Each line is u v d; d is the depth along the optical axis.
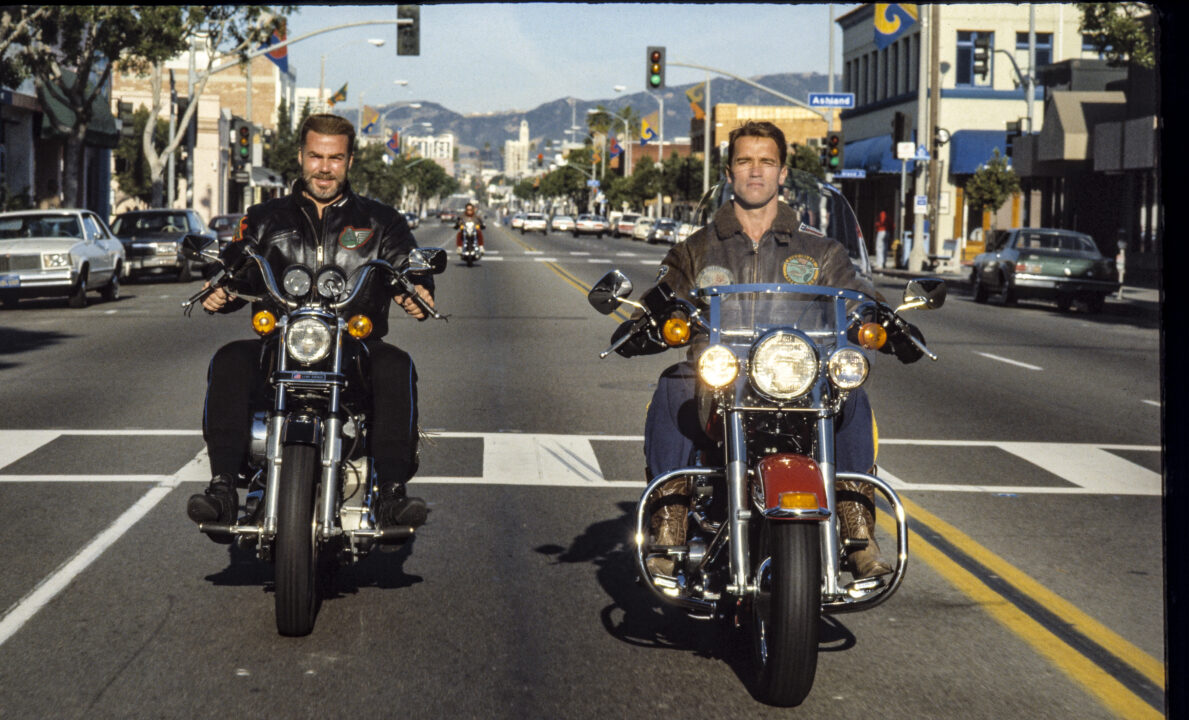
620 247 67.50
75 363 15.55
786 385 4.60
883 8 44.88
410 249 6.05
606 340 18.78
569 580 6.47
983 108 59.69
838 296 5.08
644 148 155.75
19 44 34.44
